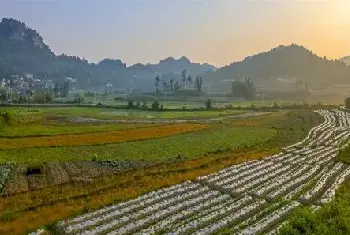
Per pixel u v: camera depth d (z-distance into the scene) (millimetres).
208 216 34938
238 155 64875
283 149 71500
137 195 41969
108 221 34250
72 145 70750
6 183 47219
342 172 53281
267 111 154500
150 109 153875
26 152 64250
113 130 88250
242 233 30906
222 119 121812
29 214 35969
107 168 55375
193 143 76125
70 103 182875
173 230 31766
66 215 35500
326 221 24609
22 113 112625
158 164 57844
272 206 37844
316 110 159875
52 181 48469
